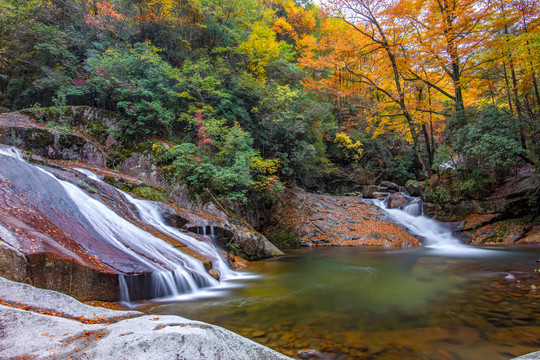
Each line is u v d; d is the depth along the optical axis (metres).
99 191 6.71
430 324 3.70
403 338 3.28
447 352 2.94
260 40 16.03
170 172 10.09
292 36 24.73
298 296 5.08
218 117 13.27
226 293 5.28
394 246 11.89
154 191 9.02
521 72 12.47
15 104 12.72
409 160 23.56
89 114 11.24
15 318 2.29
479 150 12.05
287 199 14.93
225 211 10.03
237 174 10.26
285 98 14.70
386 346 3.09
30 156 6.97
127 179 8.88
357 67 18.08
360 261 8.71
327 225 13.73
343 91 17.00
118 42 14.01
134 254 5.07
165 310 4.21
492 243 11.94
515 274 6.41
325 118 18.86
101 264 4.27
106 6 13.57
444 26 12.64
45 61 13.24
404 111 15.30
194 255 6.24
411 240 12.26
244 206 12.04
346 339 3.27
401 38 14.91
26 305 2.72
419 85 15.30
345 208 15.68
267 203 13.75
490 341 3.17
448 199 14.41
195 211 9.30
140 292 4.54
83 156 10.01
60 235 4.34
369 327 3.62
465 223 13.28
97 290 4.00
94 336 2.16
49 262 3.54
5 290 2.83
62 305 2.90
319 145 17.66
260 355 2.15
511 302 4.50
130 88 11.41
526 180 13.02
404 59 14.84
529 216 12.68
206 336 2.14
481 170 13.66
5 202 4.32
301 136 16.31
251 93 14.69
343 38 16.02
